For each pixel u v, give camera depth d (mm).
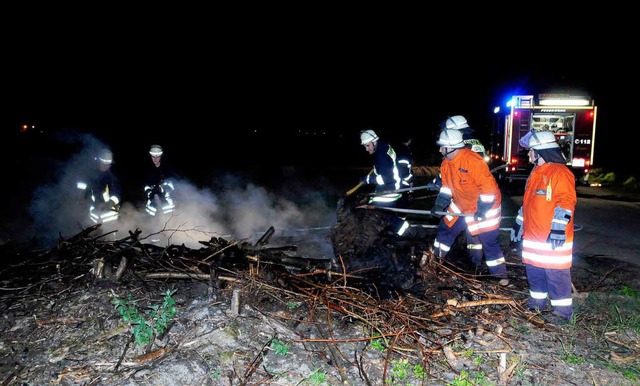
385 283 5227
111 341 3875
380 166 6738
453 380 3582
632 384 3566
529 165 14188
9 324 4176
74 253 5504
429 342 4082
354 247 5969
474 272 5777
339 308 4488
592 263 6594
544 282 4637
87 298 4484
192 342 3816
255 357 3723
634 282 5715
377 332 4199
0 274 5137
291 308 4520
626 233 8633
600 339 4176
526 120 14242
